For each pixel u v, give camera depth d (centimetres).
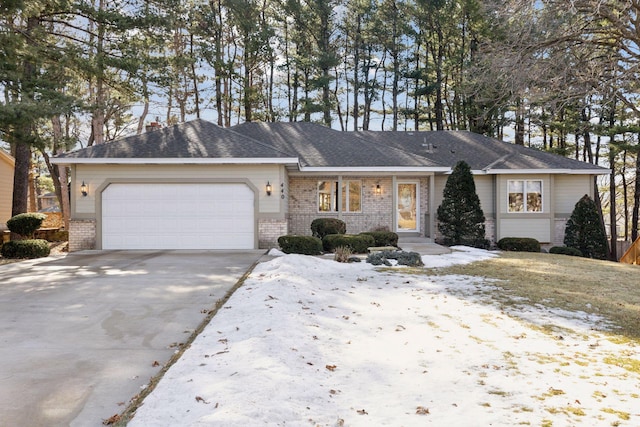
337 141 1997
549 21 1177
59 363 450
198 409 321
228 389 353
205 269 1059
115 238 1488
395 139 2231
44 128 2002
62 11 1631
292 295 720
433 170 1773
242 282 878
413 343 527
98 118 2333
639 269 1206
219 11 3016
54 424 324
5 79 1380
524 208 1898
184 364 423
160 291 809
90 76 1686
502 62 1230
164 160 1457
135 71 1664
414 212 1948
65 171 2398
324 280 899
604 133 2325
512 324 620
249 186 1491
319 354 472
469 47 2989
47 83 1470
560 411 357
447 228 1775
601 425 334
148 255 1337
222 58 3056
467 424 330
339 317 628
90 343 516
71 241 1477
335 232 1648
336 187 1894
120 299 746
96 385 395
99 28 1677
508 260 1302
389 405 362
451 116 3341
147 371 429
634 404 374
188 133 1633
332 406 353
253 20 2970
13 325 590
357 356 479
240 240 1494
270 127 2119
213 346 479
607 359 490
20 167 1764
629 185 3406
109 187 1486
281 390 362
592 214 1828
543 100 1282
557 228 1941
